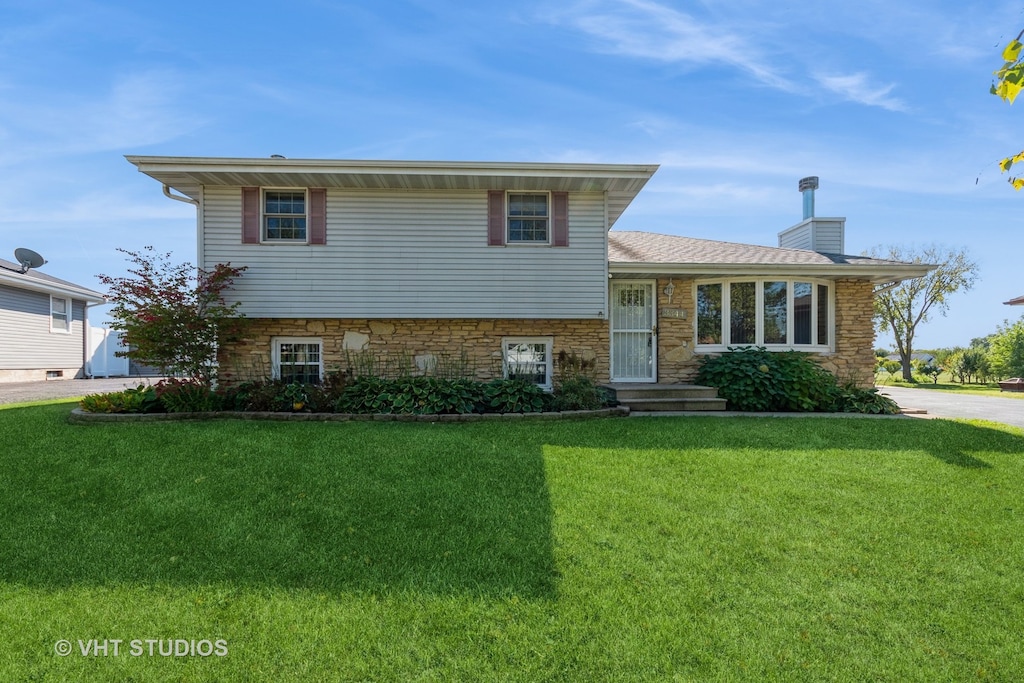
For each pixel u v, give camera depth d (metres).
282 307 9.25
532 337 9.98
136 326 8.05
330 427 6.92
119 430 6.50
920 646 2.67
